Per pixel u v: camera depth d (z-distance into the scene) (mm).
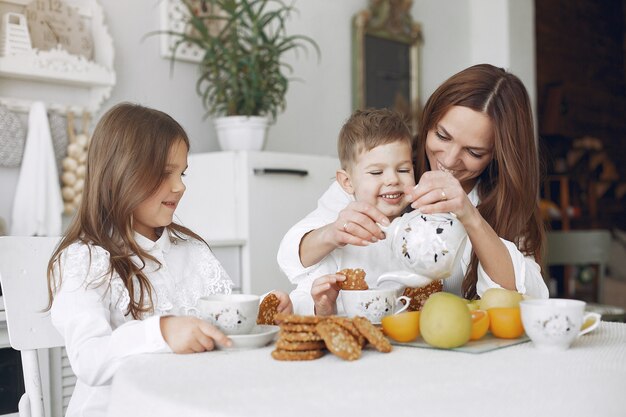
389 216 1382
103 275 1174
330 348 867
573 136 5926
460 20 4301
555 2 5938
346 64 3600
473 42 4375
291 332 906
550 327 898
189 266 1427
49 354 1831
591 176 5930
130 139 1255
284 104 2828
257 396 712
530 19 4406
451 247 1032
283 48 2975
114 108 1317
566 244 4004
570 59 6117
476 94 1422
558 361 856
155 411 708
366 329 913
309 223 1356
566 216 5324
